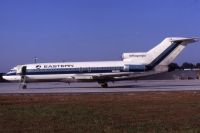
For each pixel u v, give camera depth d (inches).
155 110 1077.1
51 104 1331.2
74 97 1695.4
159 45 2674.7
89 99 1552.7
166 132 692.7
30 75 2691.9
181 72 5142.7
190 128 732.7
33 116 970.1
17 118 933.8
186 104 1248.8
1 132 727.1
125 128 751.1
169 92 1937.7
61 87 2910.9
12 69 2758.4
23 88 2760.8
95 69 2647.6
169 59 2677.2
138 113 1008.9
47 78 2684.5
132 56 2679.6
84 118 914.7
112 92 2018.9
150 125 783.7
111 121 855.1
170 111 1044.5
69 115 981.2
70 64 2677.2
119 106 1210.6
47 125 807.7
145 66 2637.8
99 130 731.4
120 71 2642.7
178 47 2662.4
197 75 5162.4
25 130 747.4
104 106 1216.2
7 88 2906.0
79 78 2632.9
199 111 1034.1
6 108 1202.6
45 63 2721.5
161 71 2677.2
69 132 718.5
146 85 3031.5
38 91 2327.8
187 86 2723.9
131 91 2096.5
